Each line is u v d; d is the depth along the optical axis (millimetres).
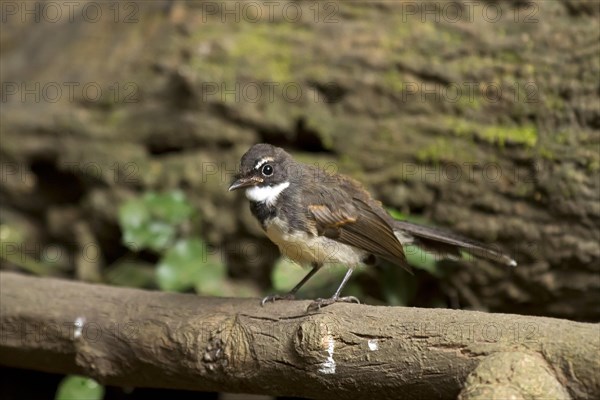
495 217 10945
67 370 10180
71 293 10016
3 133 13328
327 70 12227
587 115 10414
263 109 12391
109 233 13047
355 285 11586
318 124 12078
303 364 7848
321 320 7781
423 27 12016
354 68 12094
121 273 12742
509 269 10852
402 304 11305
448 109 11492
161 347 8945
